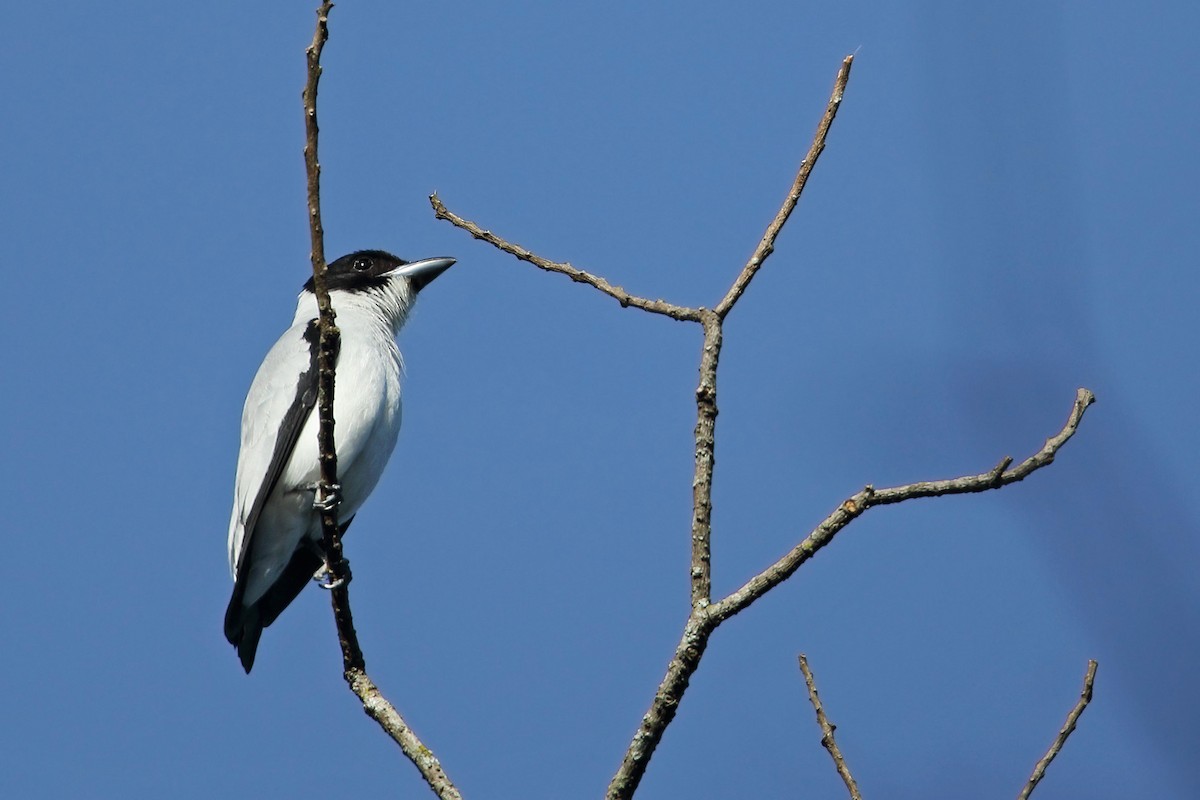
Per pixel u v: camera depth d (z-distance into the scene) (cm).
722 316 812
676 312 832
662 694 707
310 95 844
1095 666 755
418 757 825
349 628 909
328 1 827
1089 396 691
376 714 854
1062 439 678
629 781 705
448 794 802
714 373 787
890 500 705
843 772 754
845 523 707
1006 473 685
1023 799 725
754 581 713
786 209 835
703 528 743
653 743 707
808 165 842
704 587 729
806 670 792
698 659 709
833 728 770
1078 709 743
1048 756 736
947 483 699
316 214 886
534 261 911
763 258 829
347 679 890
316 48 830
